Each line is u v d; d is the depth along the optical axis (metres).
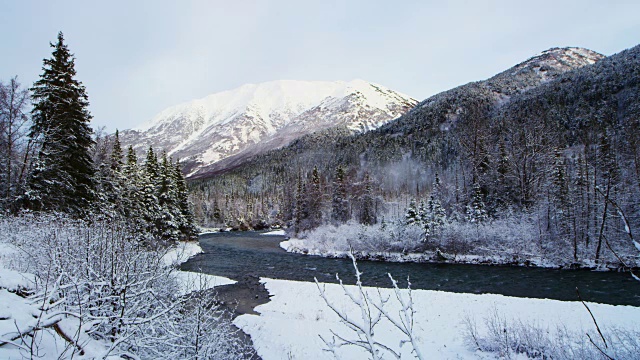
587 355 8.45
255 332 13.95
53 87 21.91
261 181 177.38
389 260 35.94
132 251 6.26
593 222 30.44
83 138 23.39
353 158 151.88
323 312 16.58
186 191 45.06
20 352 2.85
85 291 5.14
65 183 21.66
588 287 21.83
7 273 4.82
